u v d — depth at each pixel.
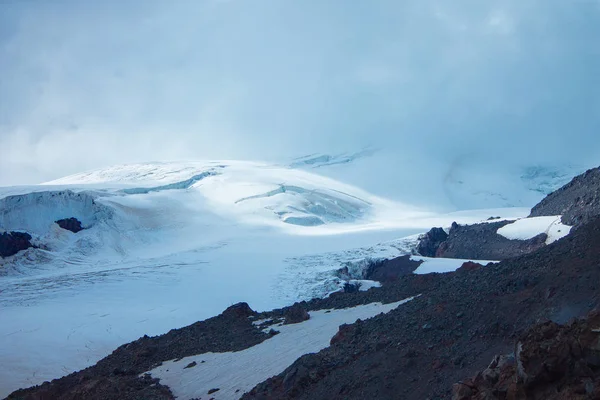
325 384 27.03
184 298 102.06
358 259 119.00
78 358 75.19
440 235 124.06
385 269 104.56
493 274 30.55
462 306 27.83
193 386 34.16
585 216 77.69
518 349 18.33
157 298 101.81
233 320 47.28
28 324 86.00
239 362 36.00
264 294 103.56
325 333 37.09
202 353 40.25
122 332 84.44
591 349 17.28
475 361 22.83
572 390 16.50
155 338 47.88
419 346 26.30
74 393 36.50
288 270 116.88
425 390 22.69
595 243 26.92
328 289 101.25
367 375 25.73
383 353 27.20
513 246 86.69
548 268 27.06
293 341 37.22
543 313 23.28
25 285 108.69
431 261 96.00
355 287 99.62
